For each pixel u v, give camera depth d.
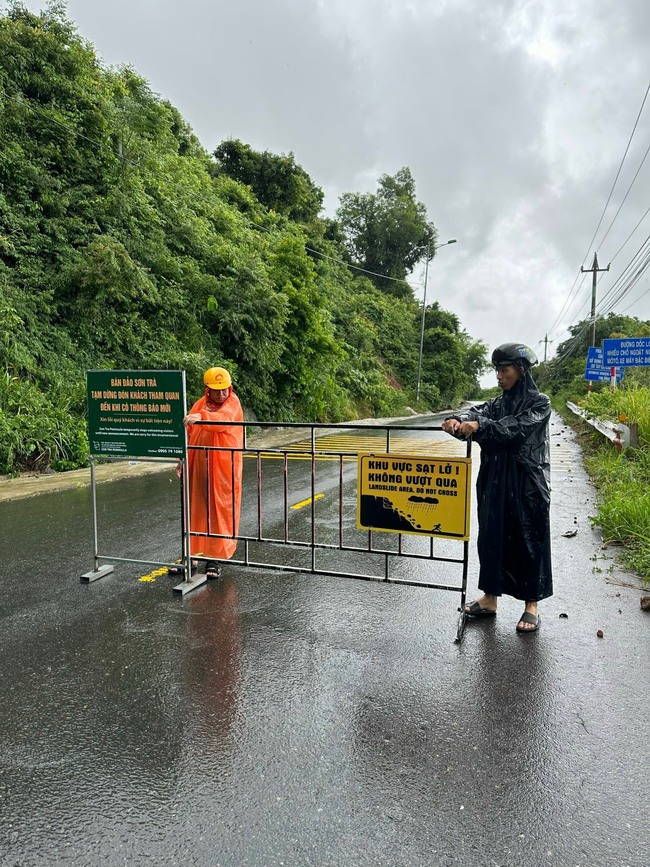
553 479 9.48
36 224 12.80
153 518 6.88
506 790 2.26
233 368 16.38
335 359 22.81
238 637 3.67
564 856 1.93
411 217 53.72
